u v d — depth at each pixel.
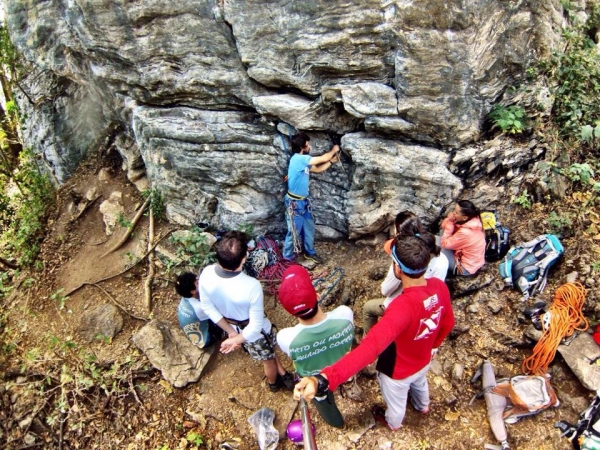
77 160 6.72
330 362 3.31
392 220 5.02
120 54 5.10
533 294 4.28
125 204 6.14
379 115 4.52
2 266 6.06
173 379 4.56
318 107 4.74
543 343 3.94
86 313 5.20
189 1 4.64
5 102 8.31
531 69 4.60
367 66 4.39
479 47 4.27
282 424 4.18
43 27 5.80
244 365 4.63
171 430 4.36
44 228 6.18
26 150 7.10
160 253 5.48
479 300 4.41
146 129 5.41
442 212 4.81
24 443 4.51
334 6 4.21
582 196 4.59
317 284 5.08
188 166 5.36
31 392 4.70
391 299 3.81
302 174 4.66
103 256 5.71
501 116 4.56
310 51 4.48
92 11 4.91
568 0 5.23
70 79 6.36
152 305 5.18
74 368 4.75
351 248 5.41
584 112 4.89
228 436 4.25
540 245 4.32
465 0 3.98
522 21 4.36
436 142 4.61
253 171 5.21
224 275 3.49
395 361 3.24
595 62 4.95
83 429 4.46
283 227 5.59
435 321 3.07
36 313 5.40
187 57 4.94
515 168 4.69
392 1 4.03
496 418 3.79
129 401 4.54
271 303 5.00
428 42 4.11
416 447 3.82
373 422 4.00
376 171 4.77
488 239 4.44
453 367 4.19
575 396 3.81
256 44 4.61
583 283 4.17
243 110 5.18
